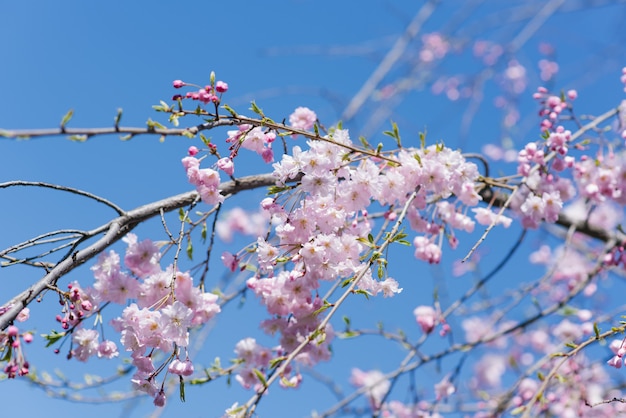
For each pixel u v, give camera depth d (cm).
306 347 298
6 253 259
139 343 267
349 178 297
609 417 512
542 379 340
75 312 271
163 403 264
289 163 277
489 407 493
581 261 624
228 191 316
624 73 377
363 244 280
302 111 321
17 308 254
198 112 268
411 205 320
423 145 320
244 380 305
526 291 452
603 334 301
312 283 280
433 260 334
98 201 279
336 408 423
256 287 288
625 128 390
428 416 495
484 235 293
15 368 257
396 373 420
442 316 412
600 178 375
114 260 275
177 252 273
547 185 350
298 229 280
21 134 246
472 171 321
